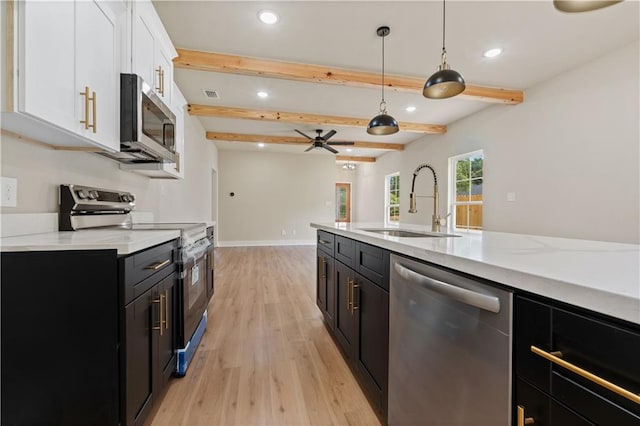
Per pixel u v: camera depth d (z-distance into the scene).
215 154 7.59
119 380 1.12
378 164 8.72
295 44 2.88
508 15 2.45
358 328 1.78
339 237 2.20
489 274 0.79
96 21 1.44
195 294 2.15
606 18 2.50
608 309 0.53
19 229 1.38
